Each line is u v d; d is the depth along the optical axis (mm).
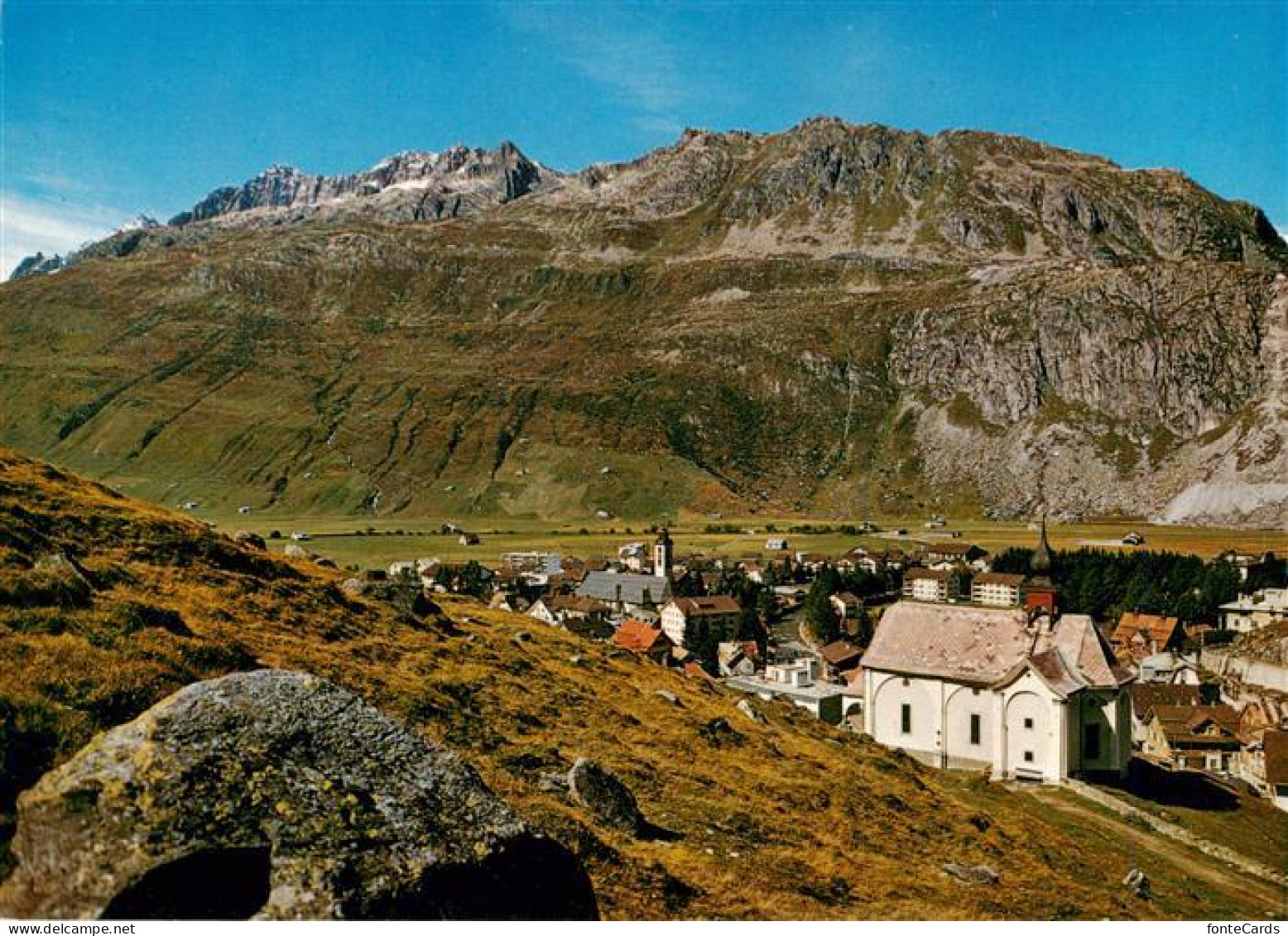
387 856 17516
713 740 53438
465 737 38469
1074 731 86250
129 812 16438
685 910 27281
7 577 32375
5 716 23312
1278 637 147250
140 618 33938
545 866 20125
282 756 18891
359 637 49281
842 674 156375
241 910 16219
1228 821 79938
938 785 70250
